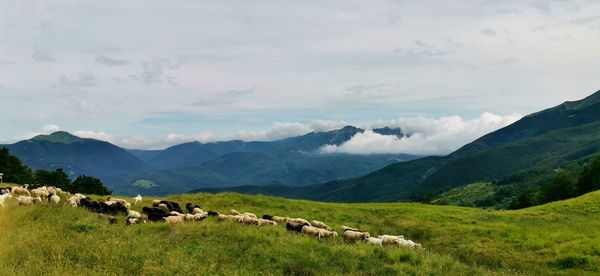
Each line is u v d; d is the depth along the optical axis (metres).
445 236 35.34
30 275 16.47
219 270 19.39
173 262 19.58
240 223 29.11
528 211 46.91
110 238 22.88
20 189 38.62
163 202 37.66
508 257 29.69
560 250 29.64
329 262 22.02
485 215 45.56
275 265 21.05
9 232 23.31
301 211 44.66
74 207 31.94
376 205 53.81
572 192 102.62
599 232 33.06
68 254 19.25
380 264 22.36
